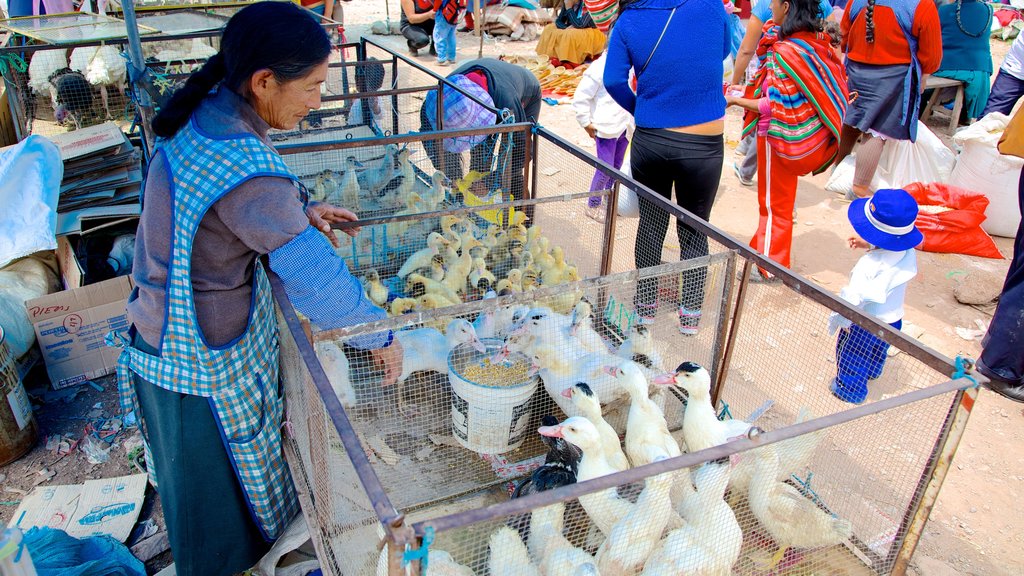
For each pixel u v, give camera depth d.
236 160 1.92
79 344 3.88
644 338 2.97
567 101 9.62
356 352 2.42
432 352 2.65
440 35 11.11
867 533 2.36
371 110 6.17
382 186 4.47
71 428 3.64
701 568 2.08
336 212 2.95
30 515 3.02
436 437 2.73
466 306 2.32
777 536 2.31
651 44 4.00
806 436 2.44
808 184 7.12
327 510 2.12
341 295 2.12
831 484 2.53
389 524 1.37
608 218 3.60
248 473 2.41
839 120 4.66
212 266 2.09
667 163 4.27
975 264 5.59
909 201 3.56
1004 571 3.00
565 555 1.94
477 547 2.00
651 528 2.02
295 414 2.43
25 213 4.11
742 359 3.32
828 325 3.52
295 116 2.13
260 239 1.97
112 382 3.98
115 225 4.62
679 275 2.94
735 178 7.28
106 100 5.78
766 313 3.86
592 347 2.89
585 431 2.27
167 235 2.05
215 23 6.44
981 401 4.05
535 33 13.53
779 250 5.10
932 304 5.04
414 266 3.71
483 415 2.54
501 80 5.29
